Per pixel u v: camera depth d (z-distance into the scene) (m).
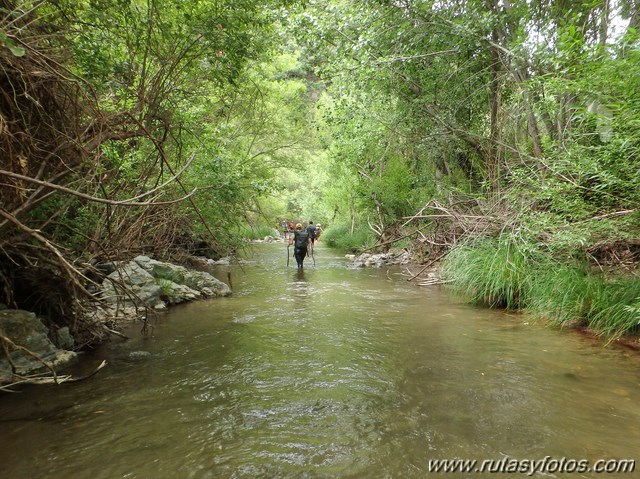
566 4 7.54
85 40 4.15
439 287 9.27
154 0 4.47
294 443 2.70
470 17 8.45
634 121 4.11
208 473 2.37
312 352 4.65
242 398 3.42
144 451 2.61
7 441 2.72
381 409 3.20
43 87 3.44
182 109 6.77
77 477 2.33
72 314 4.79
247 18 5.00
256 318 6.32
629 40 4.25
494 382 3.72
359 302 7.59
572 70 4.93
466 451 2.59
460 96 10.93
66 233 4.93
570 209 5.49
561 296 5.89
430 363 4.26
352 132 13.25
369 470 2.39
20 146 3.35
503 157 9.93
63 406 3.26
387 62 9.40
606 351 4.61
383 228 16.55
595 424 2.92
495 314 6.55
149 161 6.33
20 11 3.07
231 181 9.09
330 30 9.93
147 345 4.93
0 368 3.67
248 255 17.88
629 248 5.88
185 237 12.18
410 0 8.97
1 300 4.27
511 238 6.98
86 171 4.43
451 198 10.66
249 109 15.26
